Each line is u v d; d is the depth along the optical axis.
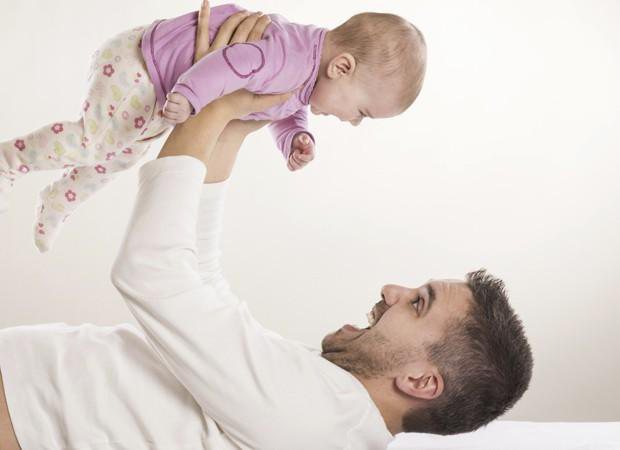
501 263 3.16
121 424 1.19
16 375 1.19
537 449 1.63
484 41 3.14
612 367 3.14
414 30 1.42
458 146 3.15
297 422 1.20
